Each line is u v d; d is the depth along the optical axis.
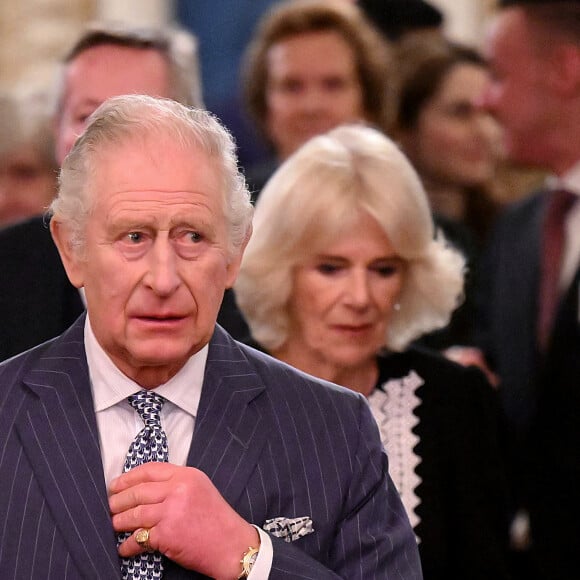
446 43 18.92
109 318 8.23
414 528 11.41
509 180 20.86
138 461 8.48
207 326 8.30
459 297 13.77
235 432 8.68
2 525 8.22
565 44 15.82
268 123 17.80
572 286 15.02
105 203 8.14
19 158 15.81
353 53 17.03
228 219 8.39
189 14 25.44
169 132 8.23
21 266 11.80
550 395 15.02
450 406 11.84
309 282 11.48
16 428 8.47
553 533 14.81
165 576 8.32
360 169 11.41
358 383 11.79
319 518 8.66
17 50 25.94
